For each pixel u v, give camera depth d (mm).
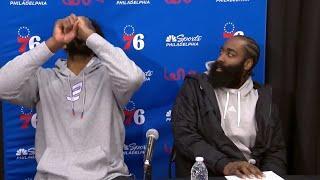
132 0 2344
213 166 1921
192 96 2146
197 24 2395
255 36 2422
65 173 1775
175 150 2162
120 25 2354
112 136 1957
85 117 1873
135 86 1885
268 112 2127
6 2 2256
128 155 2469
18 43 2295
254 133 2141
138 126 2455
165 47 2400
